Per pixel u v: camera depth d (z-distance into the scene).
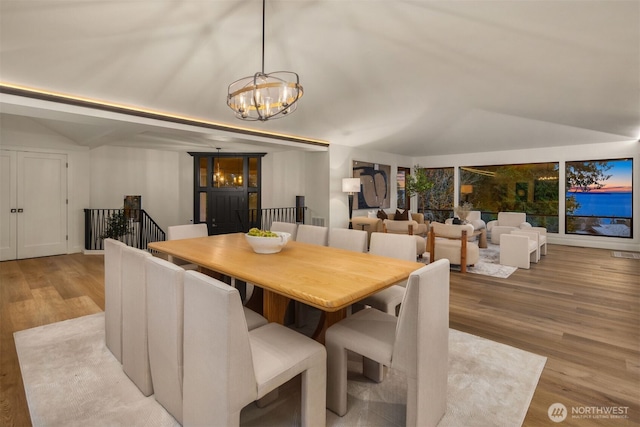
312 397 1.63
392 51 3.39
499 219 7.71
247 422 1.77
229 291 1.30
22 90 3.23
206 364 1.42
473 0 2.49
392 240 2.87
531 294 3.94
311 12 2.72
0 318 3.15
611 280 4.54
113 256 2.34
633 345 2.65
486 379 2.17
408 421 1.59
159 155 7.71
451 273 4.93
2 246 5.57
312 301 1.58
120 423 1.74
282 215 7.88
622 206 6.92
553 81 3.87
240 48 3.20
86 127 4.97
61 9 2.35
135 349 2.03
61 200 6.20
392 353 1.63
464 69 3.78
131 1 2.38
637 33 2.61
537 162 7.86
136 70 3.29
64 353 2.48
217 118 4.79
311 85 4.23
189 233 3.79
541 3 2.43
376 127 6.29
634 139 6.65
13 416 1.80
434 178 9.68
